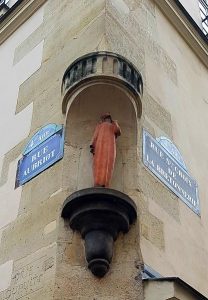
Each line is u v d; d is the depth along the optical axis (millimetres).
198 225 7020
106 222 5281
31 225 6020
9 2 12133
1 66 9141
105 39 6809
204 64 9977
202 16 12898
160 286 5023
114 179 5914
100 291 5066
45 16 8656
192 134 8117
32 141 6965
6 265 5988
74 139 6227
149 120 6973
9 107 8078
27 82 8008
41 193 6176
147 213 5953
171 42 8930
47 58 7855
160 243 5949
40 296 5176
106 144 5820
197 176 7625
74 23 7684
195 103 8805
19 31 9250
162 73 8094
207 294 6406
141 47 7727
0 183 7145
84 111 6348
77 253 5289
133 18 7895
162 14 9055
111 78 6184
